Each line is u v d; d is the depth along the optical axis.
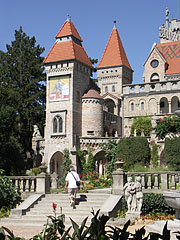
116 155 44.06
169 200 11.50
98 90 66.62
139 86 62.91
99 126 57.19
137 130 58.66
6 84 63.31
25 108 60.00
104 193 21.92
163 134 40.69
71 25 60.59
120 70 70.69
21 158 42.50
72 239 5.85
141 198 17.44
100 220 5.99
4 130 42.50
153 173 20.00
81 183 27.11
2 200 20.91
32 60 66.31
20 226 17.03
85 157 53.62
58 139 55.09
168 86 60.38
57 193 23.84
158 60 66.00
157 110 60.88
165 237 5.41
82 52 60.53
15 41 68.25
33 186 23.03
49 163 55.25
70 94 55.47
